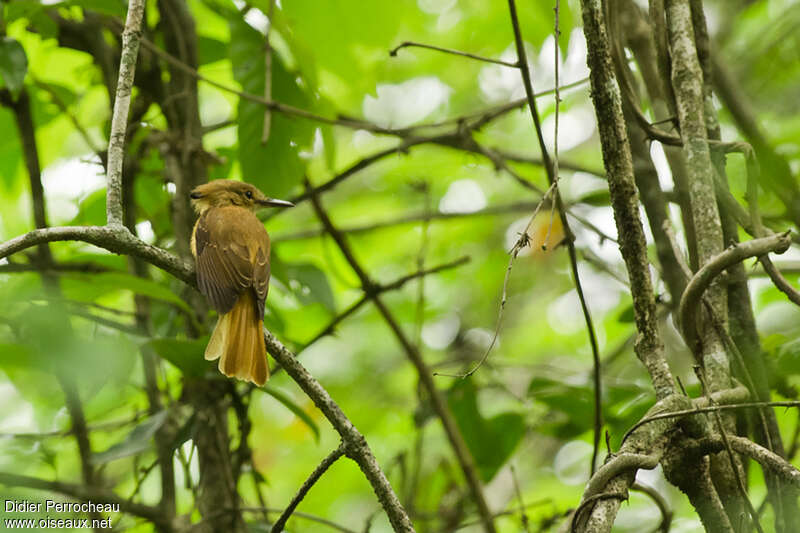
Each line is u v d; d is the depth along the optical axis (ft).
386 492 20.42
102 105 43.93
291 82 34.45
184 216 33.32
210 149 47.62
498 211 45.42
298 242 53.83
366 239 59.06
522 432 36.32
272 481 55.16
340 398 56.44
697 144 22.44
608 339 59.77
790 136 42.32
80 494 29.68
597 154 60.23
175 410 31.45
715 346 21.88
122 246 21.29
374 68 44.11
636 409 31.30
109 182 21.53
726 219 23.43
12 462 31.99
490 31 51.21
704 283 21.07
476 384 36.65
